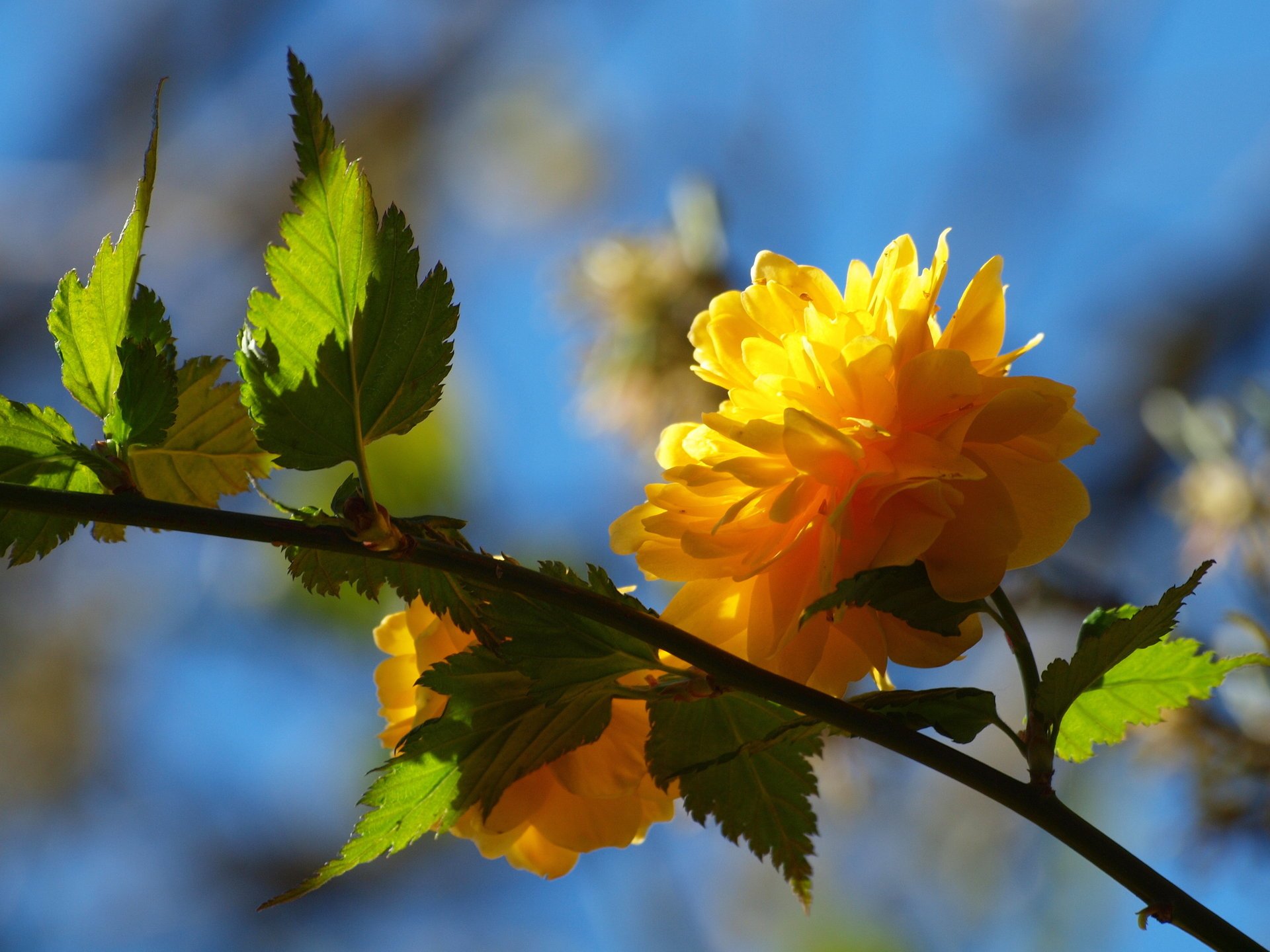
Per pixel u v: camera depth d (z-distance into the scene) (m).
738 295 0.42
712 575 0.41
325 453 0.39
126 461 0.40
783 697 0.39
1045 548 0.40
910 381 0.40
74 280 0.40
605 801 0.42
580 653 0.40
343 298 0.39
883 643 0.40
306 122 0.39
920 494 0.40
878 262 0.42
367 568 0.40
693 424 0.42
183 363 0.41
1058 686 0.40
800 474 0.40
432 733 0.40
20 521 0.40
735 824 0.42
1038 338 0.41
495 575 0.39
